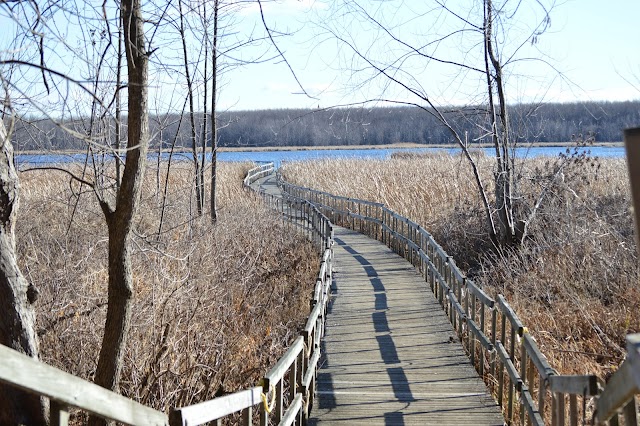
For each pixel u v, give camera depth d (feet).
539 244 50.60
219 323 30.42
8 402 13.76
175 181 63.93
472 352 29.91
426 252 50.96
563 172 58.13
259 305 38.32
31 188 49.90
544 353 30.25
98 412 10.78
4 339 14.49
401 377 28.35
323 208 93.04
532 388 20.42
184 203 53.06
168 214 46.32
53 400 10.02
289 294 44.37
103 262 34.53
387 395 26.22
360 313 39.81
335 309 40.86
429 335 34.81
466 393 26.30
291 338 34.71
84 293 29.25
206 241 42.34
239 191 96.17
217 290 34.32
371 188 87.97
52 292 27.63
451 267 36.65
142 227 41.22
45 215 38.91
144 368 24.68
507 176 53.98
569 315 35.53
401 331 35.70
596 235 46.24
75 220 36.09
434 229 65.31
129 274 18.17
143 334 26.27
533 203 58.44
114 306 18.07
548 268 43.37
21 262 30.42
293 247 61.46
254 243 52.34
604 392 9.66
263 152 348.18
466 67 52.47
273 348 31.27
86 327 25.89
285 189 117.50
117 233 17.95
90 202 40.14
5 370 8.81
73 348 25.17
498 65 52.85
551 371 16.10
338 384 27.61
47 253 31.12
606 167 69.82
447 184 76.54
